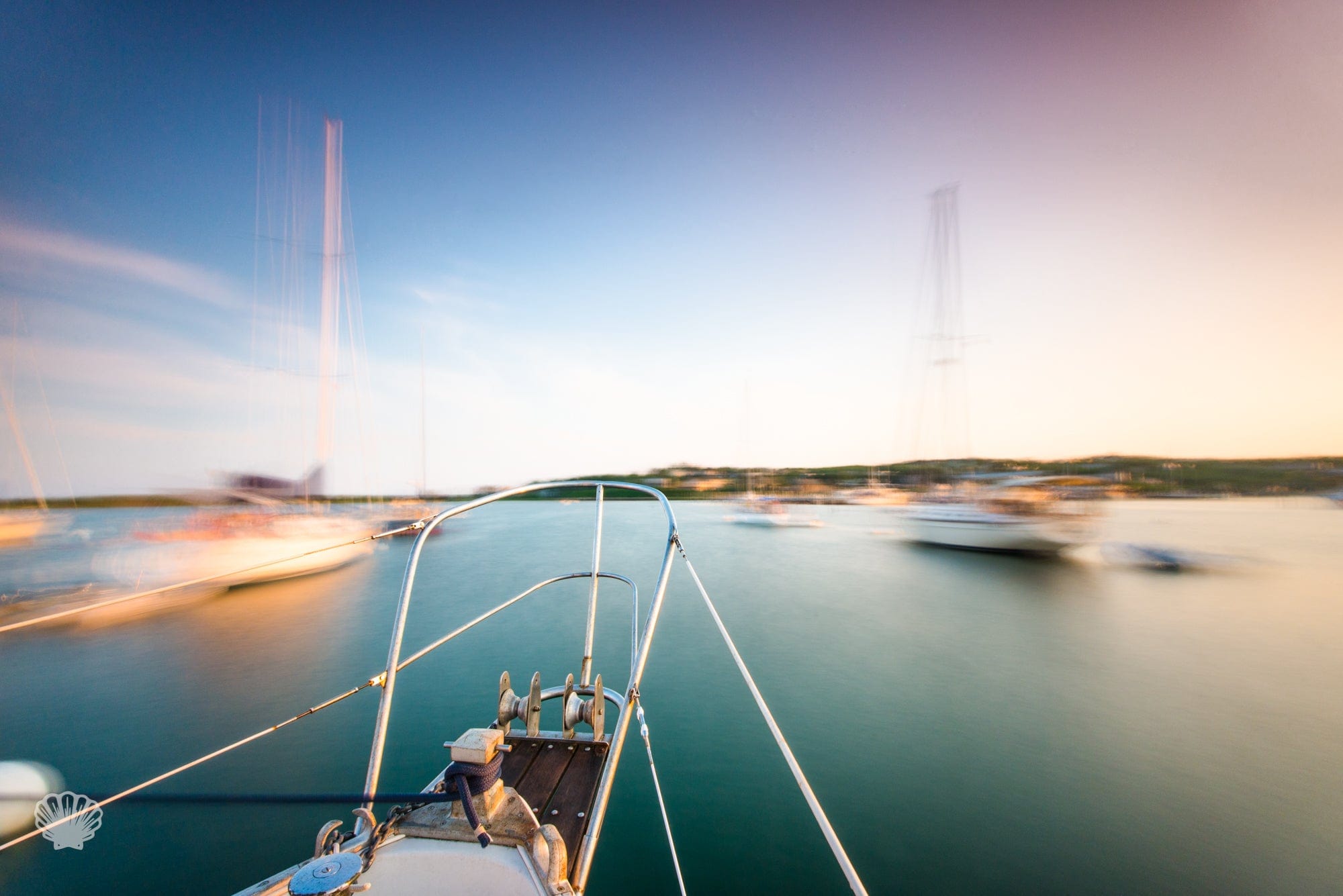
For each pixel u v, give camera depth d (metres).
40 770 8.03
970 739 9.03
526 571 24.25
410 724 9.09
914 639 14.84
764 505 49.62
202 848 5.84
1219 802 7.29
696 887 5.42
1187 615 18.00
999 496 26.75
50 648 13.84
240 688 11.20
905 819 6.65
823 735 9.02
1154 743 9.11
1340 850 6.27
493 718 9.28
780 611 17.66
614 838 6.16
